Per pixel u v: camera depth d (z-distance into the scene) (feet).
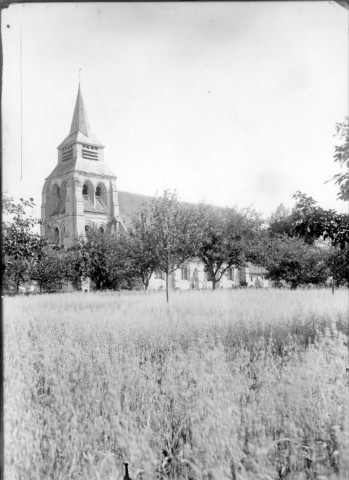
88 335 13.94
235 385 12.18
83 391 12.05
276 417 11.84
